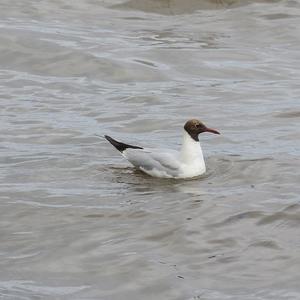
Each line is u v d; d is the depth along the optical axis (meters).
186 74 24.58
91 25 28.95
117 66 24.80
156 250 13.62
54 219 14.86
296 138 19.11
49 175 16.92
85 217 14.87
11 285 12.78
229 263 13.12
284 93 22.91
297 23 28.98
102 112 21.42
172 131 19.94
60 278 12.96
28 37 26.84
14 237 14.29
